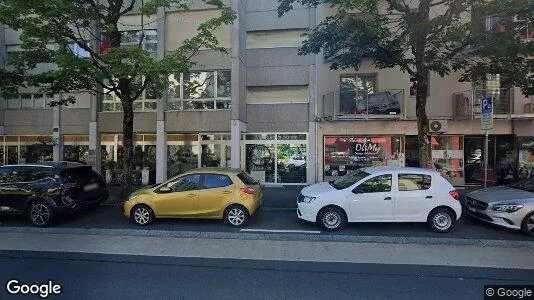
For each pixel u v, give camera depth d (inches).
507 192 313.4
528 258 231.3
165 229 308.5
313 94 574.9
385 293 173.9
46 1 331.6
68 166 348.8
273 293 173.8
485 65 391.5
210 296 169.8
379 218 300.5
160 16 575.5
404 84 551.8
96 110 609.3
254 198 325.4
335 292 175.2
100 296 169.6
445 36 345.7
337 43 364.2
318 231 301.4
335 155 570.3
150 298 167.3
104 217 356.8
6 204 325.4
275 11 586.6
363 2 331.9
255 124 596.1
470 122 537.6
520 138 526.0
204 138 598.2
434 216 298.4
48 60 404.5
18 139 657.0
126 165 432.8
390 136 555.8
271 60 591.2
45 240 275.7
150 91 453.1
